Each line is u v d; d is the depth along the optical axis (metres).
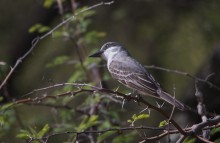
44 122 11.47
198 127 7.50
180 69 15.26
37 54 15.52
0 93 10.01
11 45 15.14
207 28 15.21
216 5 15.62
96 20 15.85
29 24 15.16
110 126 9.99
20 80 14.86
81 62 11.29
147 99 13.58
